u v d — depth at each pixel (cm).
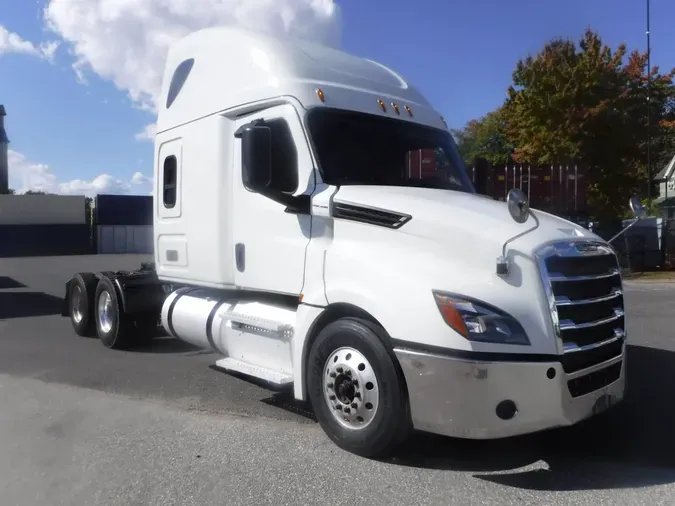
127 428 539
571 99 2369
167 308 710
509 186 1958
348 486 418
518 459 465
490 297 414
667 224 2303
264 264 555
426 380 417
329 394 477
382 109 582
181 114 675
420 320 421
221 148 608
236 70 604
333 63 591
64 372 742
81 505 401
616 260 497
